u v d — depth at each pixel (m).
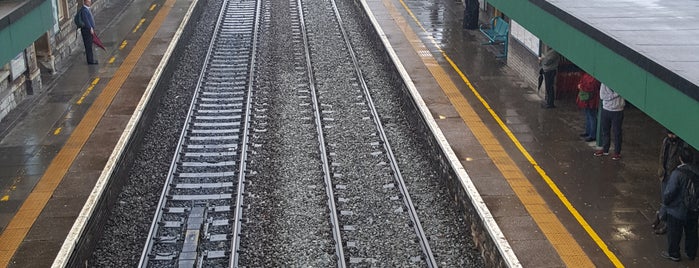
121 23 29.66
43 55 23.30
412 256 14.37
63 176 16.28
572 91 20.62
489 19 28.89
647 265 12.62
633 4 16.70
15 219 14.45
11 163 17.03
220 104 22.70
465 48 26.16
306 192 17.09
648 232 13.69
